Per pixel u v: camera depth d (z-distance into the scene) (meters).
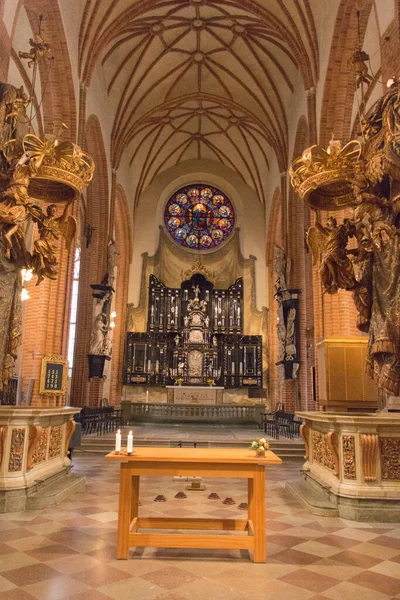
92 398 20.73
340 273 8.12
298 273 20.81
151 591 4.15
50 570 4.59
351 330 14.12
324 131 15.44
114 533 5.82
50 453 8.34
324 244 8.66
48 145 7.88
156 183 29.56
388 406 8.76
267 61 20.95
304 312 20.42
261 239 28.66
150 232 28.53
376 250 7.63
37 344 13.88
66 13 14.43
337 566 4.82
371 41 13.92
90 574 4.52
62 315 14.24
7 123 8.49
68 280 14.64
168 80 22.94
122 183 24.78
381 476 6.75
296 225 21.31
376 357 7.55
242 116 25.92
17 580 4.33
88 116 17.52
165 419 20.27
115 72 20.72
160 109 24.22
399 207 6.93
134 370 25.78
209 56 21.98
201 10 19.31
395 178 7.01
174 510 6.97
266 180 27.86
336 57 14.54
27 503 6.90
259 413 20.44
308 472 8.71
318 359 12.31
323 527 6.22
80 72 16.14
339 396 11.04
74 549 5.21
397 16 8.78
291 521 6.52
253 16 18.83
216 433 17.48
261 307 27.61
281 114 22.16
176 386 24.39
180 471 5.15
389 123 6.63
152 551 5.23
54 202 9.39
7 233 7.81
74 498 7.73
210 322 27.17
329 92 15.15
